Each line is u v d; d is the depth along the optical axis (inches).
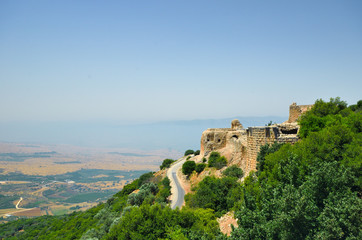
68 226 3075.8
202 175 2539.4
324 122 1214.3
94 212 3319.4
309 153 853.8
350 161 756.0
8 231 4069.9
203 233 979.9
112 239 1211.9
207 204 1540.4
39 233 3472.0
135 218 1179.3
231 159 2395.4
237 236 654.5
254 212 680.4
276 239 626.2
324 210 592.4
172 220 1143.6
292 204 605.3
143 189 2647.6
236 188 1505.9
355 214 557.9
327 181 660.1
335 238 553.0
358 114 1163.3
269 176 937.5
